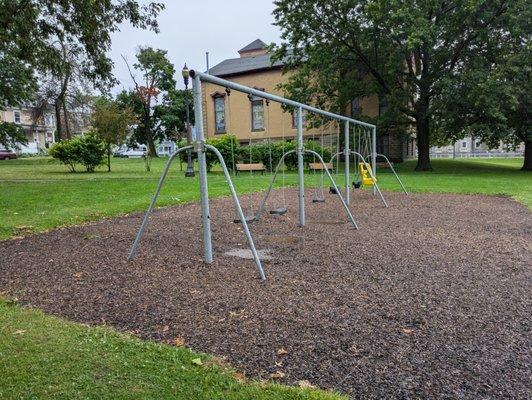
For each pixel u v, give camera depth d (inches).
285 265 150.4
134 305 111.3
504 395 69.0
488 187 450.6
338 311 106.0
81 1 430.3
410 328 95.8
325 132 870.4
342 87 782.5
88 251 173.9
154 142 1829.5
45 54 481.1
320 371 76.5
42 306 111.2
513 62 628.1
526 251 170.7
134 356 80.4
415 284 128.0
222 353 83.5
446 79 657.0
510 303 111.8
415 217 263.0
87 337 89.0
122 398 66.2
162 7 503.8
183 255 166.1
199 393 67.9
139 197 362.9
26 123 2219.5
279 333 93.0
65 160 750.5
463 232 212.4
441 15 696.4
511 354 83.4
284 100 204.5
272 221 251.6
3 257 165.0
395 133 828.0
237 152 695.7
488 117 681.0
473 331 94.2
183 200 348.5
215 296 117.6
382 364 79.2
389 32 690.2
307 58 839.7
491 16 650.2
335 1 733.9
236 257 162.9
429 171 756.0
